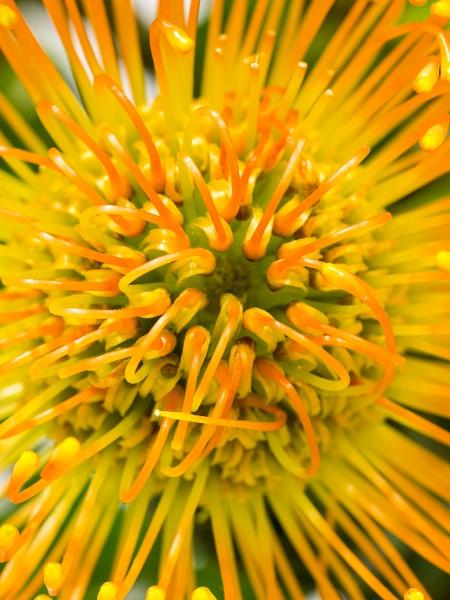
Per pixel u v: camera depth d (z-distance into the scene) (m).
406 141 0.14
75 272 0.14
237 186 0.13
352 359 0.14
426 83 0.13
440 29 0.13
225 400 0.12
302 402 0.14
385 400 0.13
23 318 0.14
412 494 0.14
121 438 0.14
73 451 0.12
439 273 0.13
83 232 0.13
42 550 0.14
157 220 0.13
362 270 0.14
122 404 0.14
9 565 0.13
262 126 0.14
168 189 0.14
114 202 0.14
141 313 0.13
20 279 0.13
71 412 0.14
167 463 0.14
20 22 0.13
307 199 0.13
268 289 0.14
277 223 0.14
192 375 0.12
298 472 0.14
